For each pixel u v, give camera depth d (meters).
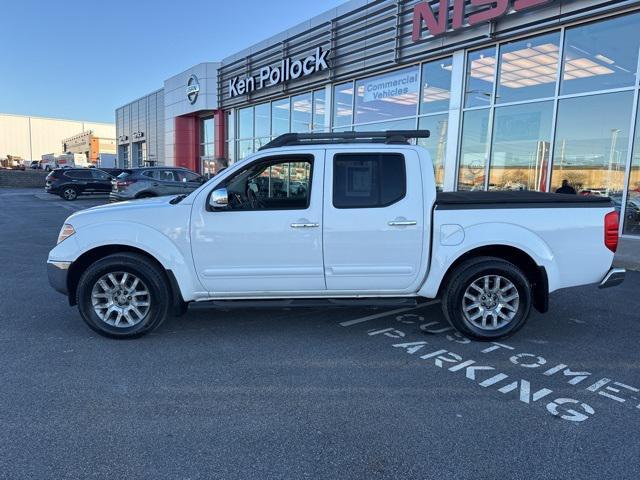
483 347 4.35
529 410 3.20
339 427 2.99
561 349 4.30
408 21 12.48
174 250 4.36
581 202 4.43
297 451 2.73
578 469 2.57
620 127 9.05
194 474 2.52
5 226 13.13
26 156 96.44
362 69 14.08
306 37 16.22
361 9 13.90
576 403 3.30
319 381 3.64
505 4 9.96
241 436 2.88
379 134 4.59
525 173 10.58
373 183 4.39
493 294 4.46
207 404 3.27
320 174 4.36
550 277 4.38
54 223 13.90
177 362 3.98
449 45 11.45
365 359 4.07
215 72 22.02
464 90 11.48
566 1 9.23
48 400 3.30
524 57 10.36
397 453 2.71
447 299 4.45
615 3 8.59
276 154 4.43
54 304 5.64
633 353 4.22
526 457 2.67
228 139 22.16
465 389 3.51
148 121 34.06
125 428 2.96
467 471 2.55
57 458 2.65
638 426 3.00
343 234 4.36
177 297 4.46
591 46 9.28
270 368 3.87
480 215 4.36
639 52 8.64
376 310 5.48
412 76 12.85
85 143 72.56
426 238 4.39
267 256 4.39
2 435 2.87
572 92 9.69
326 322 5.05
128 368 3.85
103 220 4.40
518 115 10.59
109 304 4.45
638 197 9.02
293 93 17.39
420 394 3.43
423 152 4.42
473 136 11.50
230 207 4.43
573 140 9.75
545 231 4.37
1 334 4.61
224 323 5.00
